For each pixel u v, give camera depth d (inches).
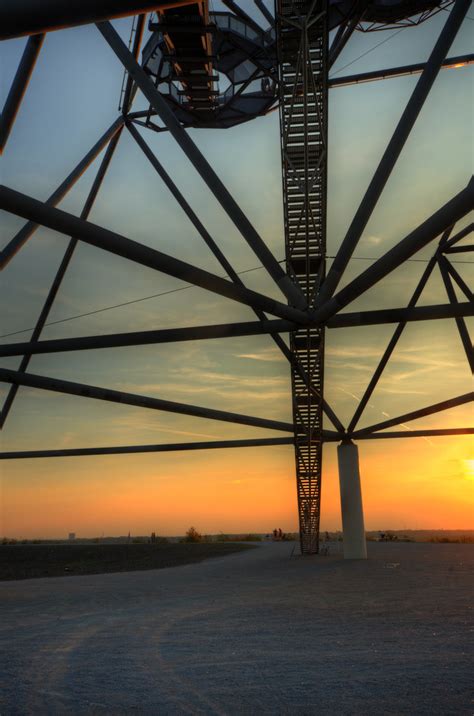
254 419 1090.1
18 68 564.1
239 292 599.5
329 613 502.0
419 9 892.0
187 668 321.7
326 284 657.0
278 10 752.3
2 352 715.4
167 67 884.6
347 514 1213.1
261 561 1322.6
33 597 765.9
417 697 254.7
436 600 555.5
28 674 319.6
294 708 245.9
